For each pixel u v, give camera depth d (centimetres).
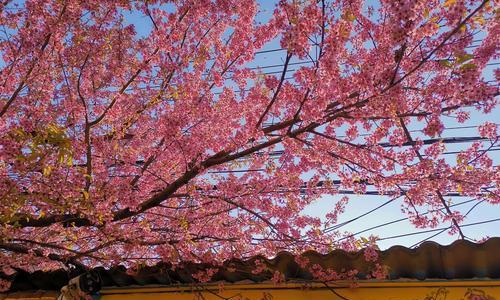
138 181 661
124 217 595
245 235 636
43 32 604
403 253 427
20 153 471
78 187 539
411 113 465
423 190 545
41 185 533
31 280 543
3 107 600
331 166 585
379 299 439
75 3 600
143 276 505
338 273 455
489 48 454
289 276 464
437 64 466
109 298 521
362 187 594
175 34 646
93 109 653
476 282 413
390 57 458
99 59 641
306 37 457
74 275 529
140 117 675
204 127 643
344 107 485
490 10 411
